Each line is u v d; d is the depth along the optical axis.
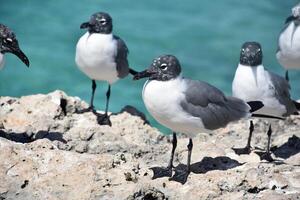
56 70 31.33
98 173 14.20
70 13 37.25
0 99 17.88
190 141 14.64
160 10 38.44
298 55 18.03
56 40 34.19
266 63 33.09
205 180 14.36
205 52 34.03
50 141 15.63
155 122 26.83
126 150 16.08
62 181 14.02
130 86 29.89
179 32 35.81
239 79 15.30
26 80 30.47
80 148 15.90
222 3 39.88
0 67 15.73
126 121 17.92
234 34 36.06
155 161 15.94
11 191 13.92
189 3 39.56
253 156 15.98
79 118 17.72
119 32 35.34
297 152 16.59
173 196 13.95
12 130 16.53
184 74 31.94
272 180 14.30
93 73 18.19
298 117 18.42
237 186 14.12
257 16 38.38
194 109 13.99
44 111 17.47
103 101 28.97
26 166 14.35
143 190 13.63
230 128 17.89
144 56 33.09
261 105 14.84
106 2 38.88
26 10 37.28
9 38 15.49
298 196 13.58
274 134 18.00
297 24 17.94
